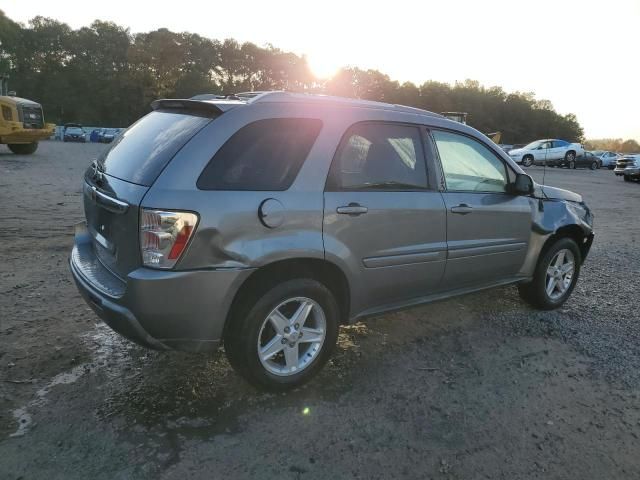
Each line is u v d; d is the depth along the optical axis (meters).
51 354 3.43
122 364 3.36
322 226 2.98
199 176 2.65
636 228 9.88
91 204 3.24
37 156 21.03
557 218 4.50
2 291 4.51
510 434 2.81
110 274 2.94
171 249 2.55
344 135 3.17
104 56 90.88
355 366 3.50
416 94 95.19
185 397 3.00
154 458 2.46
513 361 3.67
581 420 2.98
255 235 2.75
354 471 2.45
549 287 4.66
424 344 3.90
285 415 2.87
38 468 2.35
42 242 6.28
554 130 97.12
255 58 93.62
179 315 2.62
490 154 4.10
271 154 2.89
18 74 87.06
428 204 3.51
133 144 3.10
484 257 3.97
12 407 2.81
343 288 3.24
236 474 2.38
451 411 3.00
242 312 2.83
